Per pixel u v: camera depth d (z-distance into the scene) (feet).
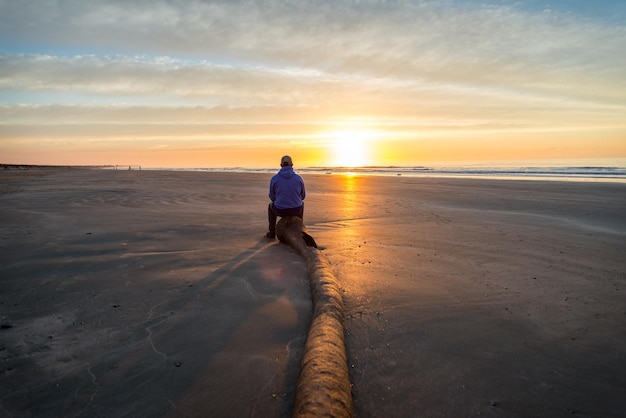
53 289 11.26
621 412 6.07
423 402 6.30
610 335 8.70
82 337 8.36
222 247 16.97
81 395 6.36
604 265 14.35
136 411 6.00
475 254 16.14
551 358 7.70
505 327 9.10
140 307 10.05
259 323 9.18
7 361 7.34
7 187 48.91
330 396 5.86
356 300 10.78
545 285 12.11
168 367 7.22
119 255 15.16
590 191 41.78
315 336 7.90
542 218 25.84
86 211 27.20
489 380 6.92
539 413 6.05
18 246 16.33
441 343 8.29
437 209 30.94
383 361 7.54
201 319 9.36
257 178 74.69
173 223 22.82
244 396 6.39
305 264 14.35
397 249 17.12
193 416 5.90
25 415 5.86
